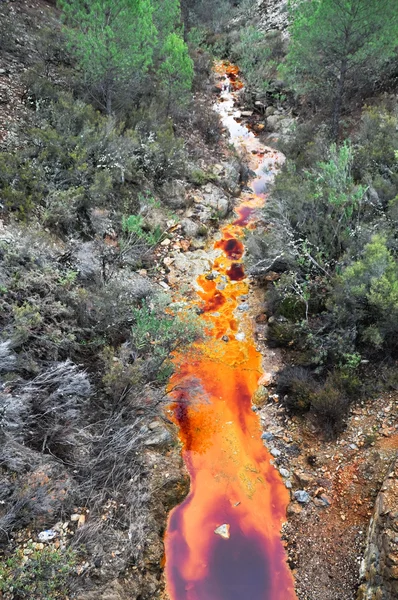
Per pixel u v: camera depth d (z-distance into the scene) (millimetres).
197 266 10008
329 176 8930
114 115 11289
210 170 12758
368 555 4863
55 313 6391
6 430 5129
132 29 10711
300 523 5754
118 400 6398
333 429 6430
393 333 6797
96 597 4609
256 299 9219
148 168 11117
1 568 4359
